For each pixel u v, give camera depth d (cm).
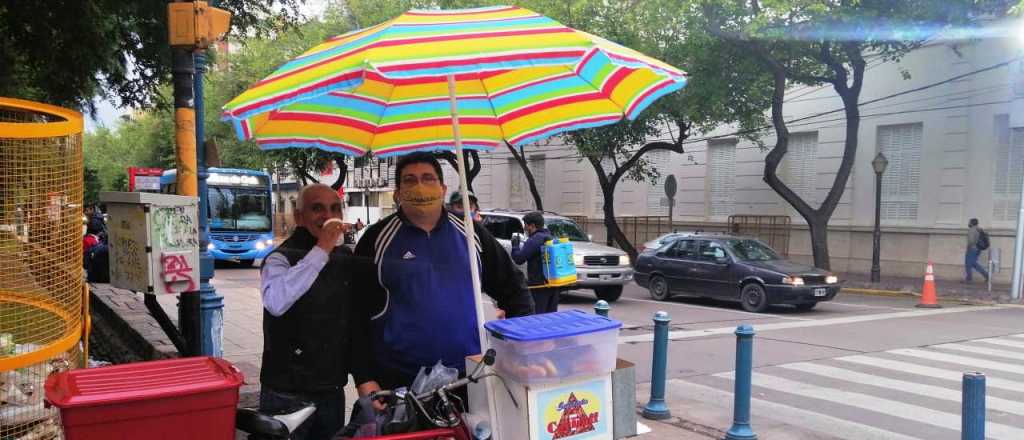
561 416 266
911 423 606
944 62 1858
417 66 223
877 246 1800
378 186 4356
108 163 6025
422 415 281
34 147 354
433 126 370
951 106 1850
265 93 238
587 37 246
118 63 1133
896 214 1986
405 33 251
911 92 1922
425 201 316
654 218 2658
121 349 852
